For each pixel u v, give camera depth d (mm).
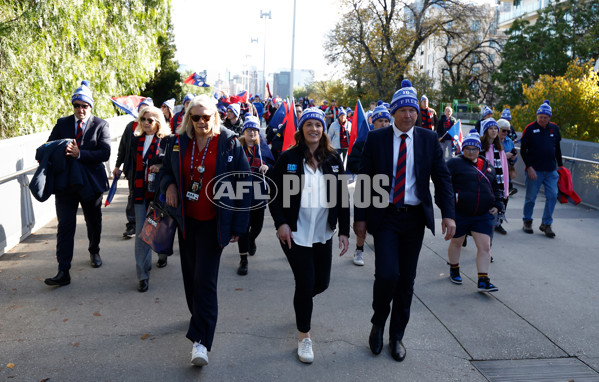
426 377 3240
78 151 4527
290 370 3266
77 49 10266
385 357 3479
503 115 9195
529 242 6637
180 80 25703
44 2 8883
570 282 5113
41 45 9195
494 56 38719
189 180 3266
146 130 4504
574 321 4168
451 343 3732
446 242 6617
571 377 3301
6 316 3951
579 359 3547
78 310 4102
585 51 25328
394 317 3527
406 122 3375
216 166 3215
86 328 3777
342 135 10938
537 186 6984
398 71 32406
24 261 5277
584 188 8992
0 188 5438
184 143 3264
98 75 11805
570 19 28266
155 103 24547
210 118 3170
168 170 3400
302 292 3365
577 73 13359
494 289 4645
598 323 4133
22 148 6051
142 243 4508
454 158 5000
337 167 3441
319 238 3453
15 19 8812
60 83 10102
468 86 35312
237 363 3332
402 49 32031
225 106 8562
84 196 4637
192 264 3436
